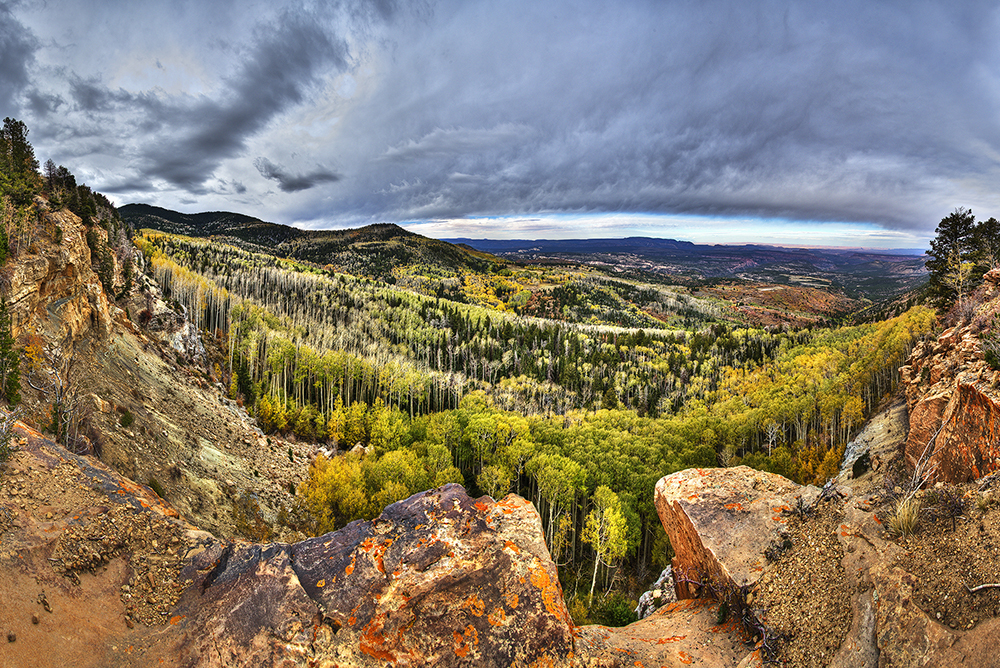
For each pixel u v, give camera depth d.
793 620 9.48
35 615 8.28
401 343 134.38
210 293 105.62
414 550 9.94
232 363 77.50
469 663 8.61
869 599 8.56
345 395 95.44
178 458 34.97
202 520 30.77
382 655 8.48
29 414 21.06
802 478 53.09
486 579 9.62
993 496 8.66
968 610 7.23
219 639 8.57
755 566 10.88
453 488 11.65
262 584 9.38
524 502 12.05
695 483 13.93
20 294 27.81
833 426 62.84
